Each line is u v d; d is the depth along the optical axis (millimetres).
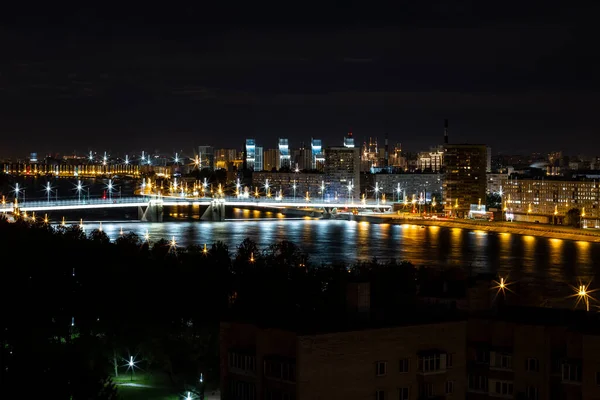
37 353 170000
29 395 154500
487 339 147875
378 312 142500
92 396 160875
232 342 135250
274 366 127688
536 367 143000
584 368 138125
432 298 168750
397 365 131125
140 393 193250
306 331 127312
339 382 127438
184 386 194000
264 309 153750
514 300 173750
